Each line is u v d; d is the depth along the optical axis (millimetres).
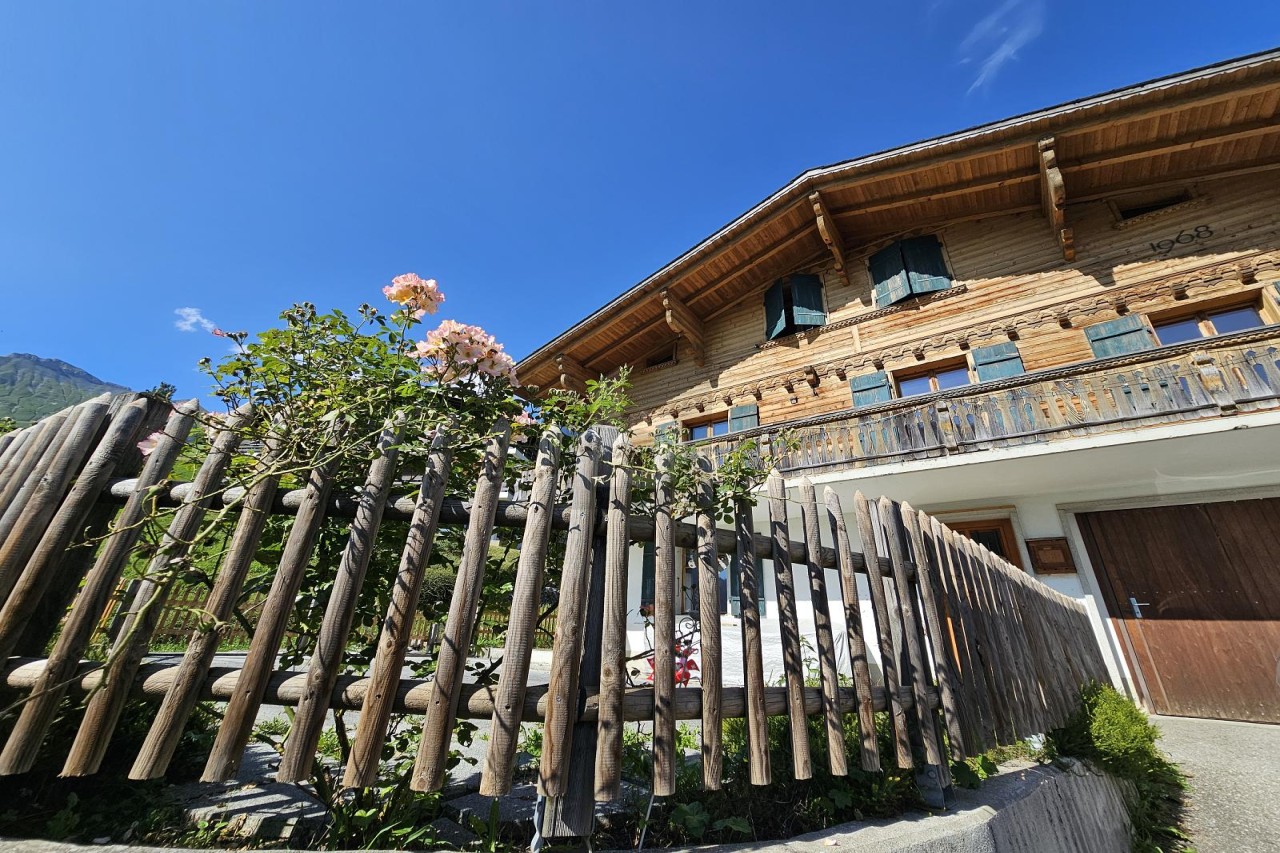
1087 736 3447
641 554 8398
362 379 1870
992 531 7402
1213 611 5977
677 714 1724
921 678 2344
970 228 9297
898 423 6863
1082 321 7594
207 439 1745
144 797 1793
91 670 1357
